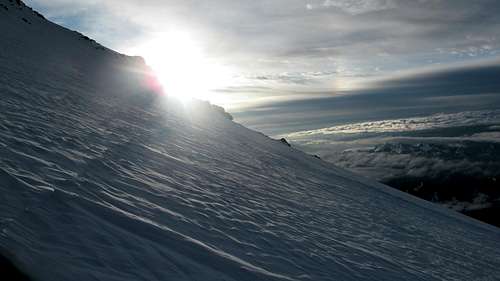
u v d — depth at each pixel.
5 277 4.33
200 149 20.52
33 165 8.25
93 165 10.30
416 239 16.88
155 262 6.11
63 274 4.81
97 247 5.77
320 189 22.31
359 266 10.32
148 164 13.09
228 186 14.60
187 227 8.44
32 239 5.25
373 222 17.48
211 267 6.82
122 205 8.00
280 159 30.44
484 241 24.16
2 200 5.93
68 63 36.19
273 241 9.90
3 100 14.24
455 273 13.25
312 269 8.95
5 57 24.97
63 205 6.61
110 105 23.62
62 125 13.84
